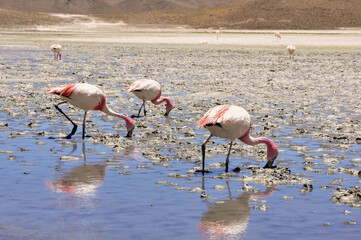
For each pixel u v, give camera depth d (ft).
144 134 52.90
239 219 29.09
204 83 102.42
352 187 35.04
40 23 498.69
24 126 55.93
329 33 428.97
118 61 156.04
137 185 35.42
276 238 26.27
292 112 69.21
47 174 37.70
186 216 29.45
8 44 241.55
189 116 65.21
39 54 182.09
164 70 128.67
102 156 43.75
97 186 34.99
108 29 496.64
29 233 26.35
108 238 25.89
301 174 38.91
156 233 26.71
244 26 566.36
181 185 35.78
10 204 30.89
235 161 43.16
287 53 203.82
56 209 30.14
